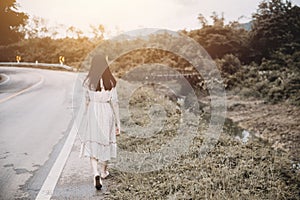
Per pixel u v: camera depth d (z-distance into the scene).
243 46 24.50
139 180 4.33
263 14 25.03
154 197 3.84
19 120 8.97
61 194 4.06
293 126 11.15
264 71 20.36
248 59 24.30
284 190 4.54
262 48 24.34
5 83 20.61
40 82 20.94
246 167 5.01
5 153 5.89
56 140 6.82
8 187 4.31
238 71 20.31
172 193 4.02
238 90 17.52
